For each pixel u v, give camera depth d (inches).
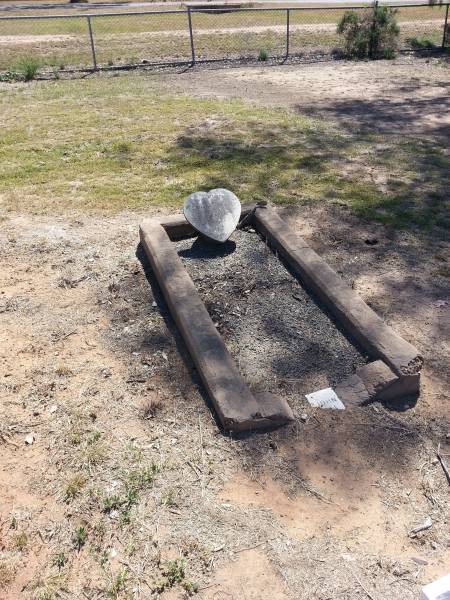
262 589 105.1
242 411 136.8
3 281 206.4
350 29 645.3
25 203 269.7
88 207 265.0
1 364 164.2
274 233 215.0
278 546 112.5
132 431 139.7
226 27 826.2
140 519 117.8
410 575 107.5
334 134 363.9
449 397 149.7
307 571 108.0
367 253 220.8
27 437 139.3
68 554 112.2
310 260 195.6
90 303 192.2
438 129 377.1
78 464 130.8
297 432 138.2
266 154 325.7
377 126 384.2
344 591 104.8
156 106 432.5
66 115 411.2
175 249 214.1
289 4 1094.4
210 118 398.3
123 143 348.2
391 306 187.5
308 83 515.8
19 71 564.4
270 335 171.2
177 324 175.3
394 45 644.1
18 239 236.2
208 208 214.7
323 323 174.9
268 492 124.0
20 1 1352.1
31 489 126.3
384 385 146.1
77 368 161.9
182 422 141.8
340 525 116.8
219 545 112.7
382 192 274.2
